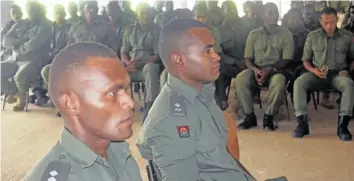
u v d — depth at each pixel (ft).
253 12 16.51
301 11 17.39
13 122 14.21
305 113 12.35
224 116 4.79
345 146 11.39
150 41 15.40
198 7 14.80
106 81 2.66
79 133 2.78
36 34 15.90
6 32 17.07
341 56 13.00
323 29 13.15
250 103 13.21
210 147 4.32
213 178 4.38
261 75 13.05
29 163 10.36
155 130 4.17
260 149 11.23
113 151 3.13
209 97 4.57
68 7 17.92
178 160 4.09
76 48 2.71
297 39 14.92
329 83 12.59
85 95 2.65
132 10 21.34
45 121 14.30
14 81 15.83
